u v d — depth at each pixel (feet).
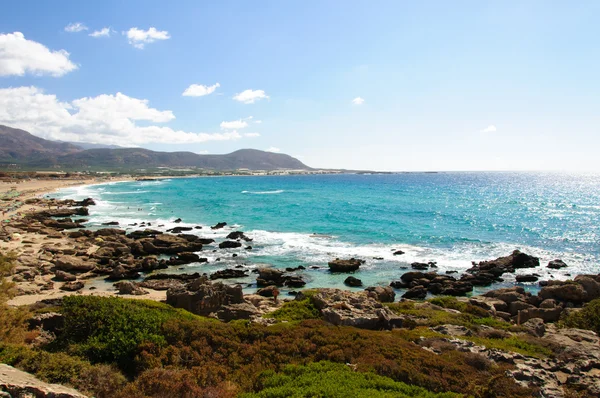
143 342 52.26
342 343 55.36
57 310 66.64
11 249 150.92
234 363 49.55
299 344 54.70
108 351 50.75
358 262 151.02
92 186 573.74
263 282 128.47
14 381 33.78
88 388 41.29
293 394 39.81
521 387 44.21
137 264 146.72
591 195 456.45
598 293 104.99
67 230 212.84
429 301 99.19
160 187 588.91
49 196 392.68
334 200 383.24
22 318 57.36
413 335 64.85
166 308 74.02
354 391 40.29
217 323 62.54
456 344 60.18
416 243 190.29
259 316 78.74
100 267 140.67
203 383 43.39
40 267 131.44
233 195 447.83
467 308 92.43
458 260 161.99
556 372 51.57
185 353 51.67
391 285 132.26
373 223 242.78
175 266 152.76
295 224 241.35
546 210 306.96
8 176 603.67
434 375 47.26
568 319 81.56
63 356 45.78
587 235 207.82
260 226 235.61
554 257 166.30
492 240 196.65
